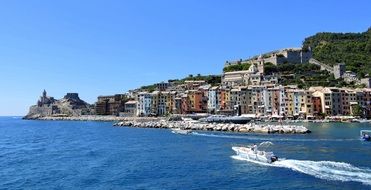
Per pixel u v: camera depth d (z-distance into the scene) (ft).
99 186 194.59
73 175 225.35
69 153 337.11
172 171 229.66
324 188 176.96
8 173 235.81
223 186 187.83
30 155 328.90
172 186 190.49
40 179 215.72
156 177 213.05
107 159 288.71
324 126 622.54
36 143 457.27
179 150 331.98
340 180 190.90
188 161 266.77
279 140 394.93
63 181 208.85
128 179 209.67
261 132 504.43
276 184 187.62
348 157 267.18
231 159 266.98
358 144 350.84
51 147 401.70
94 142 445.78
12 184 203.72
